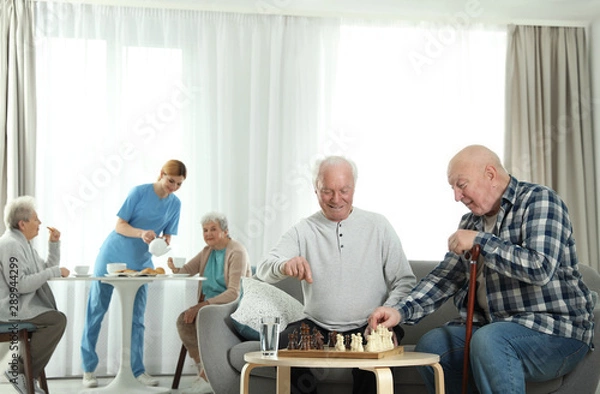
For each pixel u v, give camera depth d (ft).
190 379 14.74
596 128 17.06
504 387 7.37
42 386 12.09
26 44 15.55
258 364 7.11
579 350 8.03
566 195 16.97
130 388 12.75
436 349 8.21
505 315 8.14
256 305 9.89
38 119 15.66
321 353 7.06
